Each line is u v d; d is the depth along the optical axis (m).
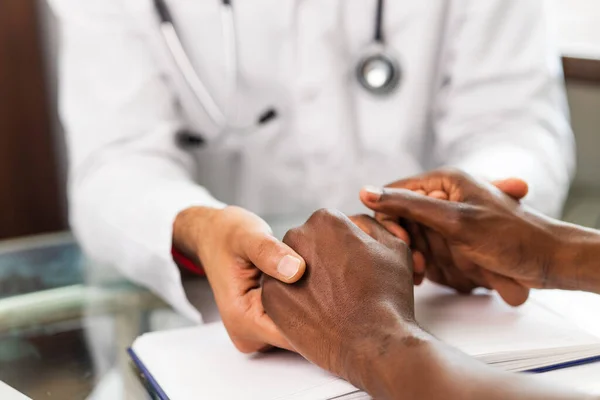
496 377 0.33
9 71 1.51
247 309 0.48
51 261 0.73
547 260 0.53
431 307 0.55
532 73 0.93
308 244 0.47
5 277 0.68
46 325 0.57
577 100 1.22
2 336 0.55
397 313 0.42
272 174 1.01
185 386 0.44
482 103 0.94
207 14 0.93
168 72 0.93
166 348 0.50
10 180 1.55
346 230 0.47
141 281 0.66
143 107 0.89
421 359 0.36
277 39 0.95
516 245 0.53
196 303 0.60
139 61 0.90
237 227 0.51
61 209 1.60
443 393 0.33
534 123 0.90
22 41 1.50
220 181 1.03
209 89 0.96
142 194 0.72
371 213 0.61
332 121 0.96
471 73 0.94
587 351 0.45
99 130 0.87
